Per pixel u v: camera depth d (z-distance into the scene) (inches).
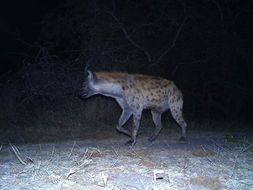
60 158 285.9
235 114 601.0
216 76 581.3
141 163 273.4
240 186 233.6
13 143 382.6
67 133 440.8
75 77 503.8
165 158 291.4
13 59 608.7
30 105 509.7
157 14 547.5
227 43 566.9
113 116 520.7
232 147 340.2
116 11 541.6
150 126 487.5
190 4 546.3
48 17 531.5
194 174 251.6
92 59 515.5
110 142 373.4
